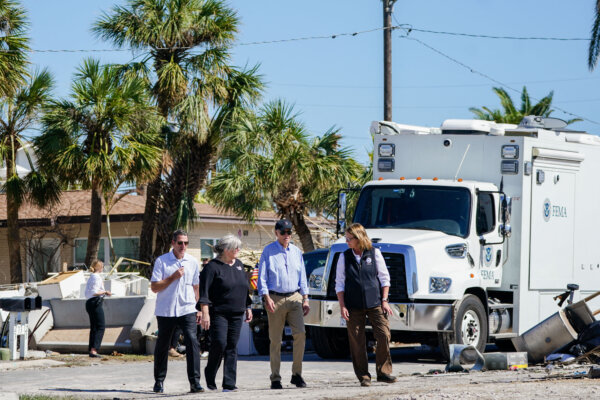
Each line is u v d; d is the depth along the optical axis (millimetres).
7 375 25281
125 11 50281
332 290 28141
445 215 28688
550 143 30391
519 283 29156
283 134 48625
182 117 49188
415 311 26734
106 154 45438
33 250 59938
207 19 50500
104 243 59062
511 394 15734
